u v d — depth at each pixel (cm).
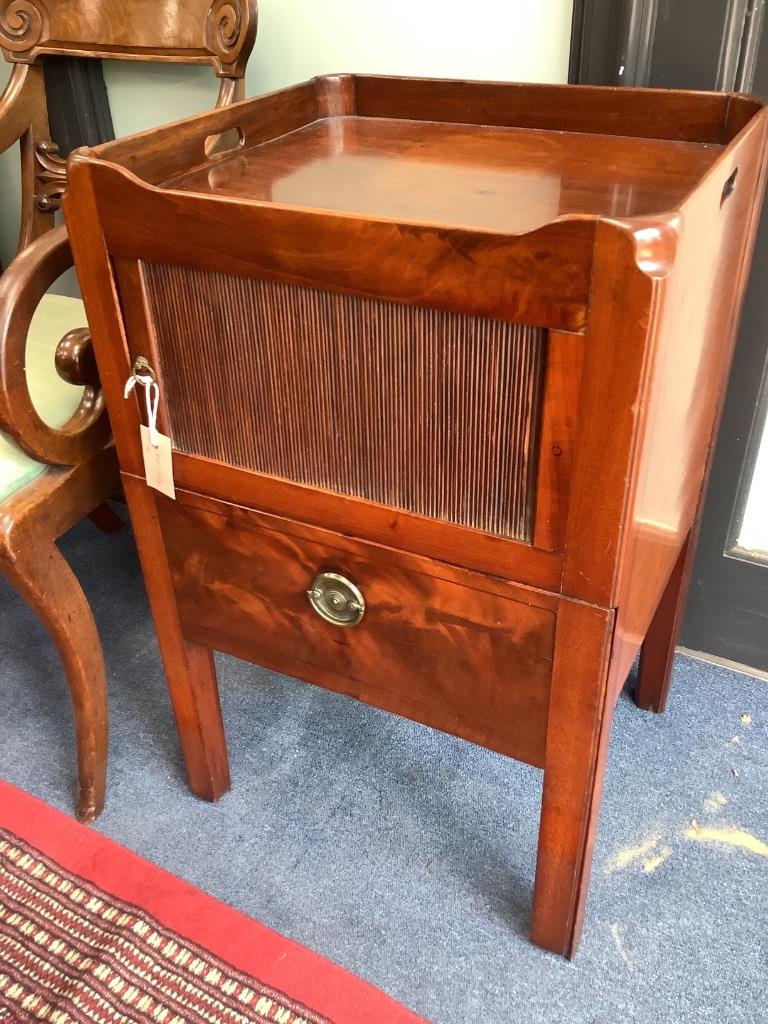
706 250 63
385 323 61
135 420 77
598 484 59
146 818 105
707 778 107
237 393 71
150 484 80
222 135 95
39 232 119
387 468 68
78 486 91
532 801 105
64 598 92
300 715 118
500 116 91
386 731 115
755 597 115
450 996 87
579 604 65
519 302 55
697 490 95
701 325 70
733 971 88
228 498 77
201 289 67
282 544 77
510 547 65
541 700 72
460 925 93
